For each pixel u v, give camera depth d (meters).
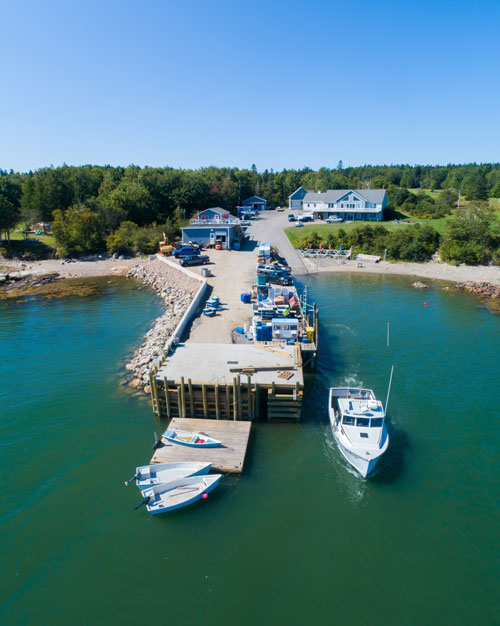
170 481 20.62
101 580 16.80
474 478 22.22
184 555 17.81
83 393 30.47
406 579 16.86
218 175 154.00
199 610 15.60
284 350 31.92
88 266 77.12
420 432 26.02
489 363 35.34
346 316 47.88
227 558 17.69
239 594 16.22
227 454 23.11
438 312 49.28
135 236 85.56
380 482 21.92
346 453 22.84
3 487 21.45
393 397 30.00
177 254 72.12
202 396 26.77
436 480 22.08
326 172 193.75
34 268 75.00
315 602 15.91
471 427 26.47
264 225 103.19
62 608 15.74
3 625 15.16
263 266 57.41
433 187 182.62
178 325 36.84
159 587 16.50
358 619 15.36
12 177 138.88
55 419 27.31
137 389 30.94
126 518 19.64
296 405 26.67
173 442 24.16
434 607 15.82
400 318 47.12
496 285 61.75
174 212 107.25
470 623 15.33
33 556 17.75
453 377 32.94
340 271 72.94
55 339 41.09
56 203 106.12
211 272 60.50
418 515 19.89
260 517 19.69
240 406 26.52
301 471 22.59
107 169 150.62
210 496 20.86
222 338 35.75
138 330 43.44
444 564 17.52
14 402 29.33
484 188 133.00
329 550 18.06
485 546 18.36
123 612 15.59
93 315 48.84
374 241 82.44
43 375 33.34
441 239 79.38
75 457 23.72
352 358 36.53
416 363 35.47
